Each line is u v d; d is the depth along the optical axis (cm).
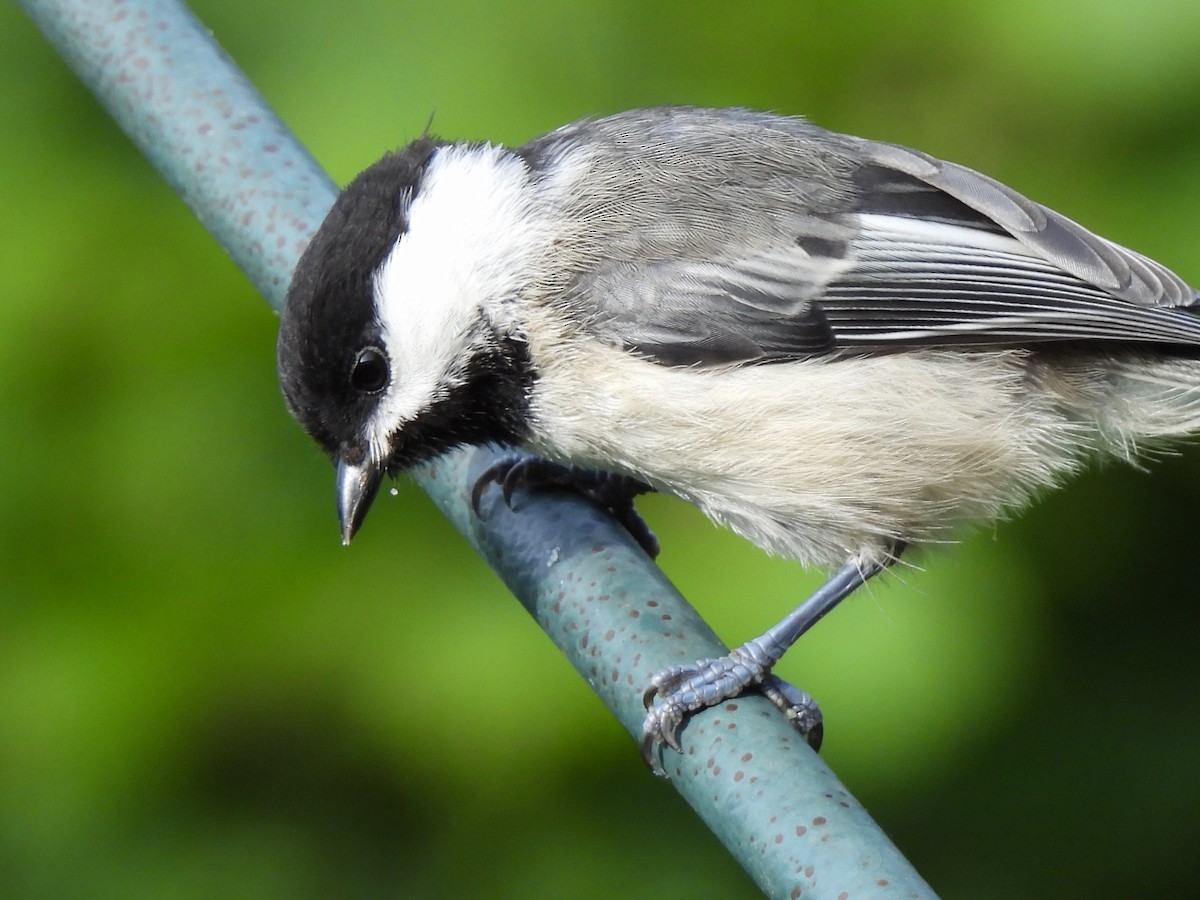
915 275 227
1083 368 228
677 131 228
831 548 227
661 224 227
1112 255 228
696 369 226
